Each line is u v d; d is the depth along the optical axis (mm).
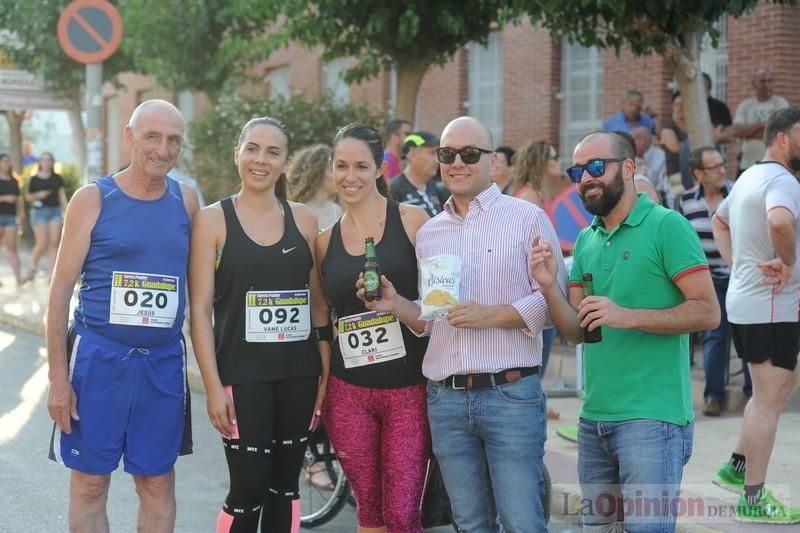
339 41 10781
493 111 15273
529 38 14320
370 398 4527
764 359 5539
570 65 13914
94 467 4344
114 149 29984
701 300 3938
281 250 4516
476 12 10258
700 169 8180
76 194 4301
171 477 4582
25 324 13055
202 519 6020
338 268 4535
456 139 4273
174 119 4305
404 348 4492
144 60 14844
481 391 4211
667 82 12438
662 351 4023
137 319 4316
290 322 4535
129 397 4352
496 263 4230
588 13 8492
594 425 4145
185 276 4461
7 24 16438
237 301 4492
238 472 4504
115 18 10406
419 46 10641
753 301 5539
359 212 4543
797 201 5445
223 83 14570
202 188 12367
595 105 13555
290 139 4633
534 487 4234
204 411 8852
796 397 8422
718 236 6234
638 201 4109
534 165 7754
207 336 4453
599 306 3914
